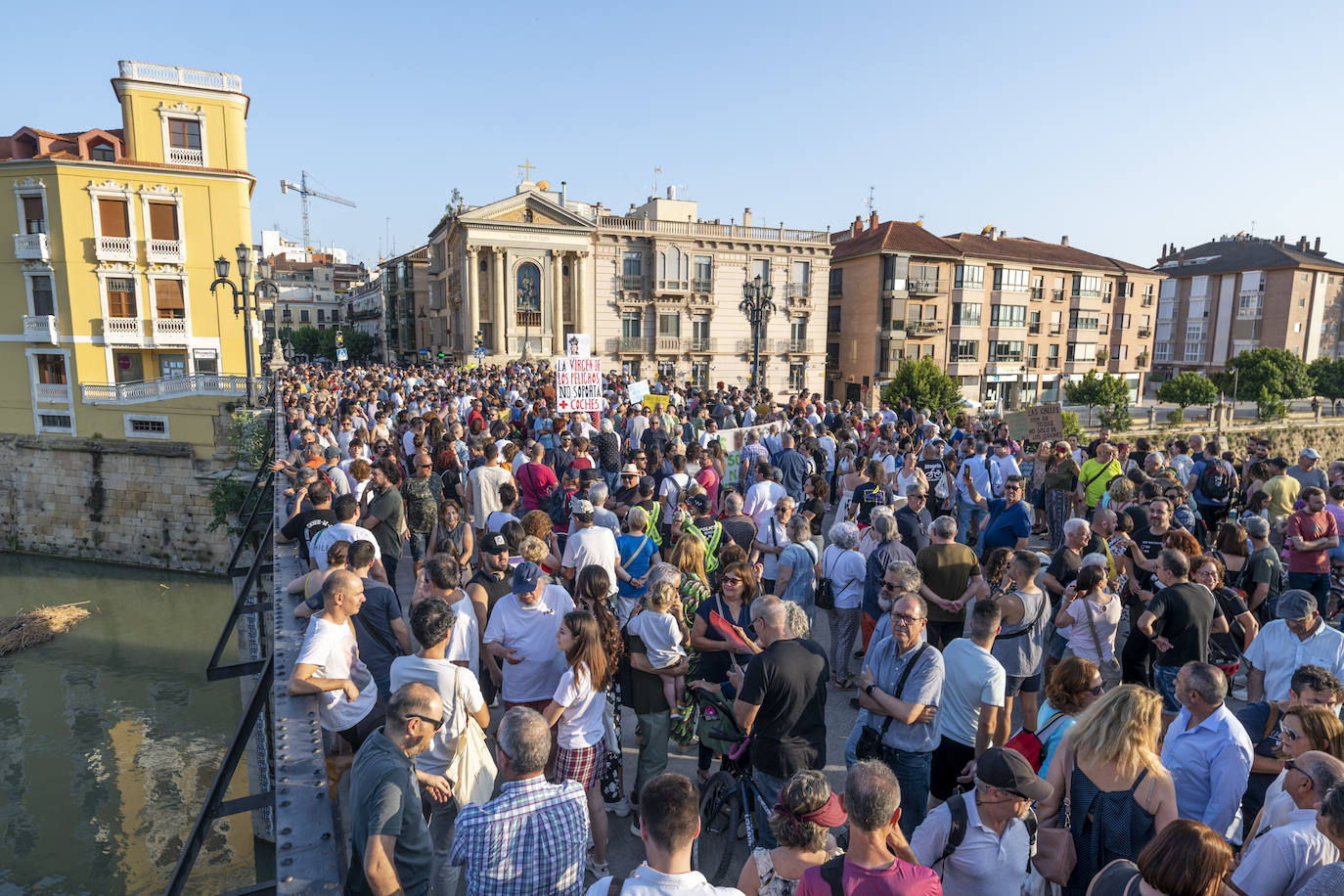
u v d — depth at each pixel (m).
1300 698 4.27
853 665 8.33
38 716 23.80
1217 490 11.27
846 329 60.62
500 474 9.75
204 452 34.53
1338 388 62.91
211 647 28.48
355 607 5.01
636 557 7.39
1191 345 83.00
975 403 62.00
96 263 36.41
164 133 37.44
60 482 36.53
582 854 3.56
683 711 6.00
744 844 5.15
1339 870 3.10
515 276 49.19
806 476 12.58
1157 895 2.87
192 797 20.36
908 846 3.69
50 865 17.78
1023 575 5.65
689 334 53.44
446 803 4.68
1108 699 3.87
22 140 36.34
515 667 5.48
